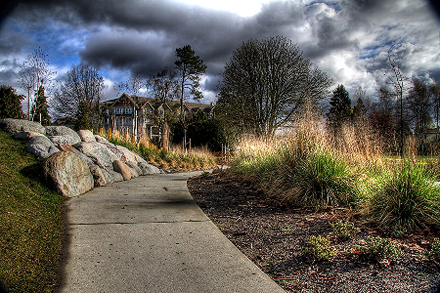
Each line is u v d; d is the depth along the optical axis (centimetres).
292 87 2058
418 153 529
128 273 278
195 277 273
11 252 290
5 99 2058
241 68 2173
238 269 292
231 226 443
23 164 636
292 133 724
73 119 2791
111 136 1420
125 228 417
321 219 440
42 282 253
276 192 608
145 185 852
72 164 640
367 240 338
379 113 1046
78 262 299
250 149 1031
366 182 518
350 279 261
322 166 553
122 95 2328
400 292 235
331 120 748
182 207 562
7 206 416
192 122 3347
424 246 319
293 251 332
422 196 392
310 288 253
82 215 474
